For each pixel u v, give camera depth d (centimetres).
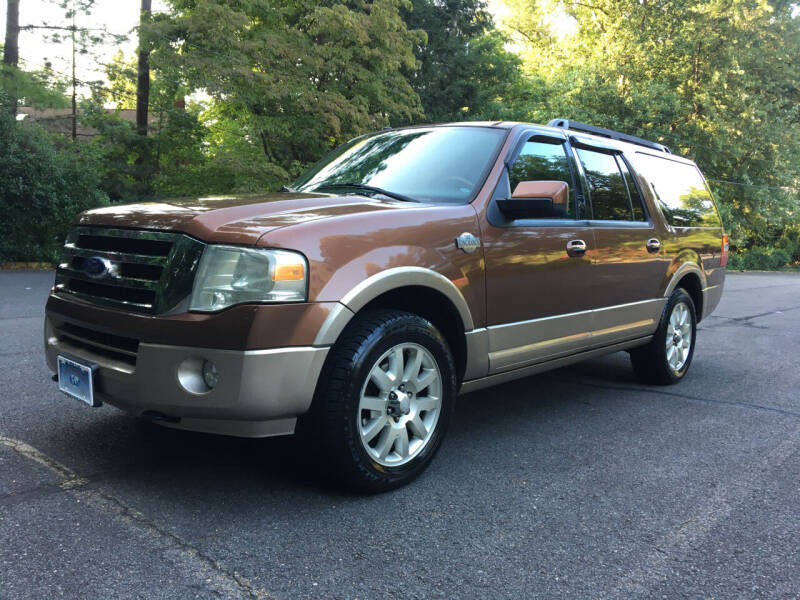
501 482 322
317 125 1838
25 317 764
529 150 399
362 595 219
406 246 309
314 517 275
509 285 362
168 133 1947
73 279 319
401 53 1922
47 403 420
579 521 281
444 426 329
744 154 3378
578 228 413
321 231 283
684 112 3209
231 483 307
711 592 228
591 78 3112
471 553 250
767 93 3531
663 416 448
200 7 1642
